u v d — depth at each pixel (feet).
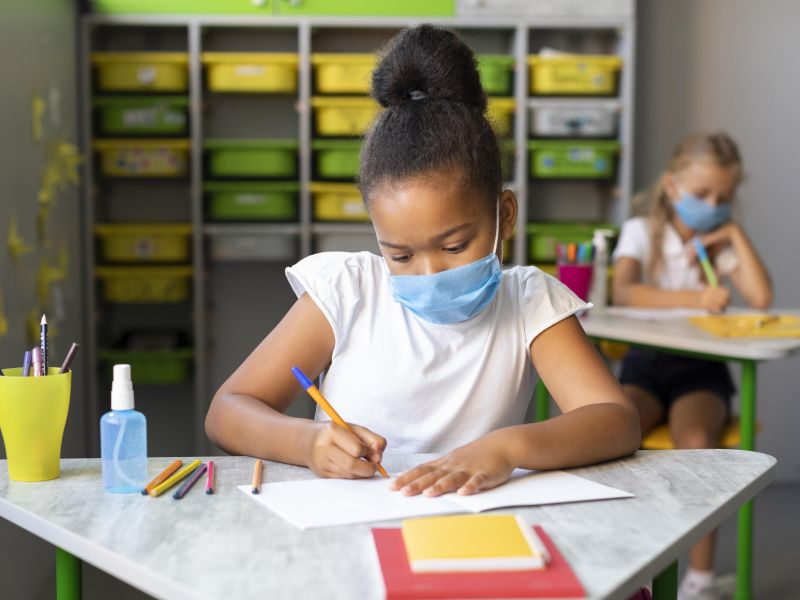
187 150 10.18
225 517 2.63
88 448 10.07
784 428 11.10
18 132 6.88
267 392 3.67
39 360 3.10
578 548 2.38
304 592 2.09
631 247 8.46
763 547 8.70
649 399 7.02
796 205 11.27
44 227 7.78
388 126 3.33
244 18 9.95
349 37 10.86
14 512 2.75
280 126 11.11
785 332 6.22
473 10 10.05
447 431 3.70
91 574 7.32
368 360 3.75
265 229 10.19
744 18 11.12
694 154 8.05
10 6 6.65
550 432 3.14
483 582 2.08
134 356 10.25
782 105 11.22
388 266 3.46
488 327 3.76
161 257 10.23
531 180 10.64
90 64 9.86
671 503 2.78
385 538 2.39
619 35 10.48
